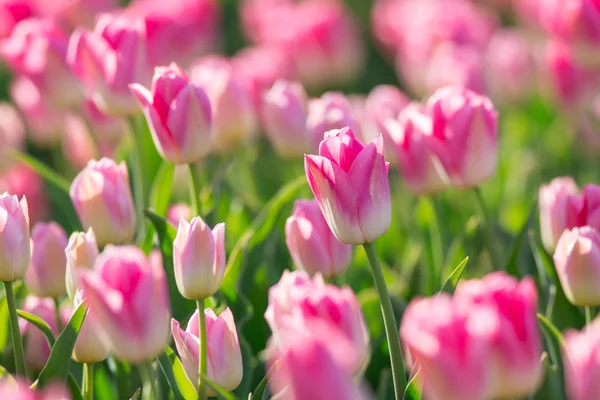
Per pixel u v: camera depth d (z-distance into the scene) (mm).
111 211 1530
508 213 1969
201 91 1521
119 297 1336
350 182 1377
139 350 1351
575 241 1417
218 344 1396
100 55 1658
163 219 1542
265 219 1615
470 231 1724
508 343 1294
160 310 1351
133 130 1693
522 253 1611
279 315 1412
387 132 1643
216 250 1387
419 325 1245
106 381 1539
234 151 1817
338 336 1231
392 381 1483
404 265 1819
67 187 1752
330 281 1529
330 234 1509
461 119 1528
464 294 1298
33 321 1455
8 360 1531
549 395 1419
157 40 2000
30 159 1737
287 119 1811
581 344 1292
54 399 1303
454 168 1546
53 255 1511
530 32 3027
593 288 1422
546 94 2580
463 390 1248
